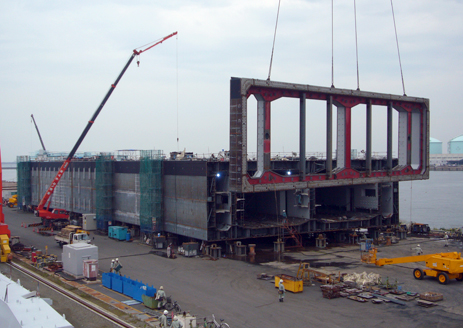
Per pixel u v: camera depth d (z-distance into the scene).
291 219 65.62
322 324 32.38
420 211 153.38
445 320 33.19
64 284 43.09
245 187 53.16
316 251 60.56
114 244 66.06
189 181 60.03
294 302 37.59
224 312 34.94
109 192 78.38
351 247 63.75
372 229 71.69
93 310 34.97
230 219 57.22
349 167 64.75
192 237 59.34
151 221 64.81
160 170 65.19
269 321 32.94
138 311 34.66
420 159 74.06
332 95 62.41
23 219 98.19
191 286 42.53
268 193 72.00
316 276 44.56
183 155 69.19
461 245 65.38
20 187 115.44
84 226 80.12
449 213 146.75
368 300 37.97
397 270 49.03
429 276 46.22
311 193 64.94
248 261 53.94
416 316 34.06
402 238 70.88
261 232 60.62
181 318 29.88
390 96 68.25
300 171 59.59
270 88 55.50
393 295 39.25
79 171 91.12
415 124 74.19
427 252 59.28
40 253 56.41
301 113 59.16
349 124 64.88
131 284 38.66
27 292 27.11
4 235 54.97
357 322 32.78
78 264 45.34
